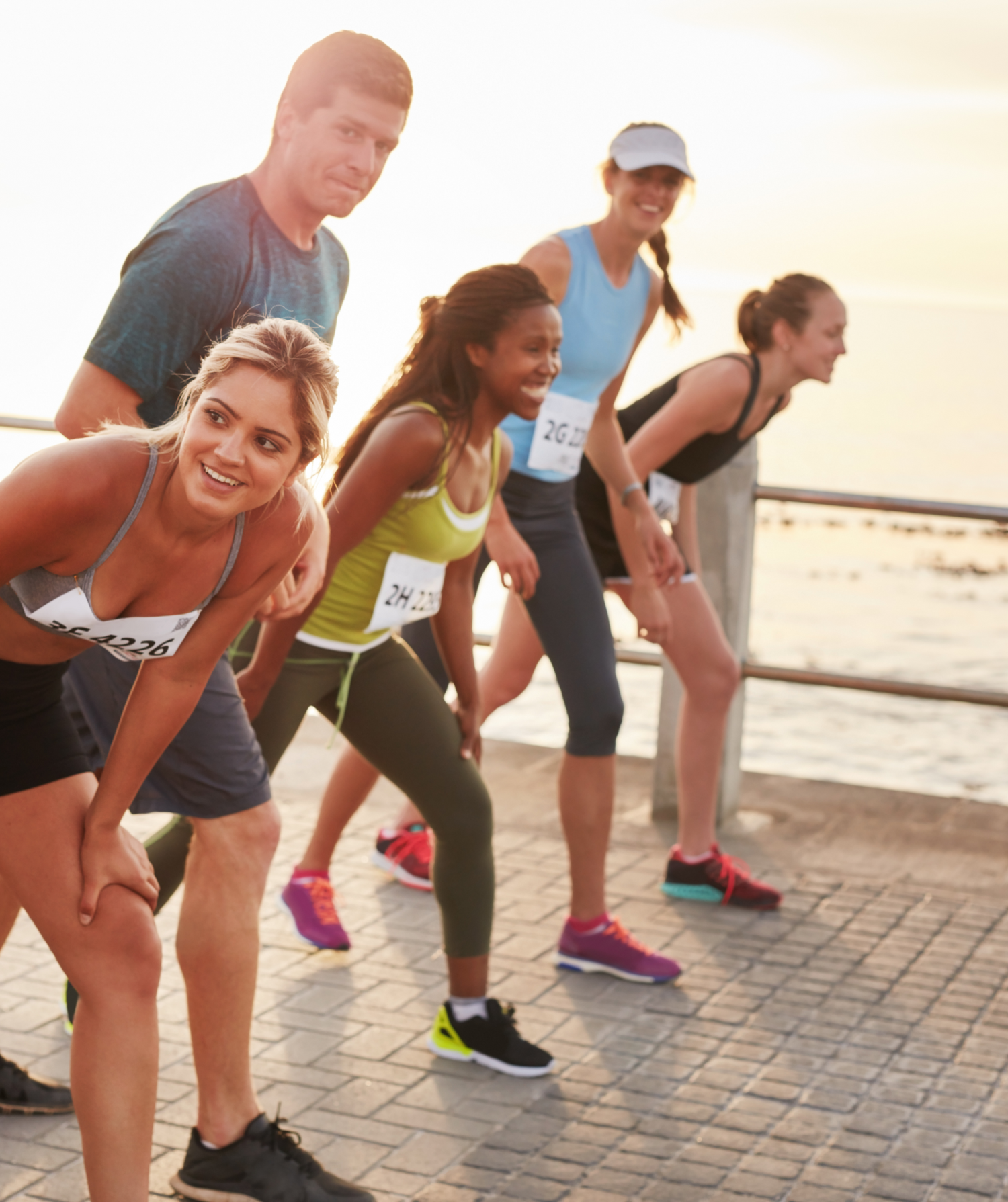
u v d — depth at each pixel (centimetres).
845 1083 345
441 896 346
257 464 212
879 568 3225
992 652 2314
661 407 466
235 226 290
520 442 402
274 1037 359
